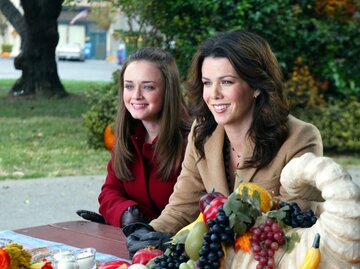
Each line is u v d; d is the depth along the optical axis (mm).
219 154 4055
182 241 2988
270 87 3781
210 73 3744
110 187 5137
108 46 76688
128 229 4113
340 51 13578
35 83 23766
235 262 2770
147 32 12594
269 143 3850
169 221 4223
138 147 4992
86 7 68188
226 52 3689
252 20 12586
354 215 2545
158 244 3729
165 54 5031
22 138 15484
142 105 4898
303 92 13086
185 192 4270
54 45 23891
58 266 3350
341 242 2561
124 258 3996
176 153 4953
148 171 5016
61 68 50375
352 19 13680
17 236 4547
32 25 23469
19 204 9703
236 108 3754
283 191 3766
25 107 21078
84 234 4609
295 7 13125
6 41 72188
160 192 5004
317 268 2588
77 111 20453
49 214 9180
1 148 14203
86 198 10094
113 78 13766
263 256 2707
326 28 13172
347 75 13555
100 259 3971
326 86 13672
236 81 3721
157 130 4984
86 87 30031
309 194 2881
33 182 11117
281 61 12969
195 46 12266
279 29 12891
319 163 2711
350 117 13078
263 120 3832
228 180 4098
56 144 14656
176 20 12234
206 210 2896
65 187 10758
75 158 13086
